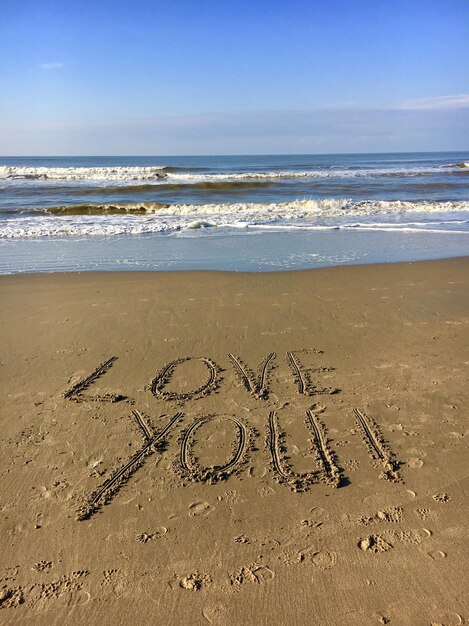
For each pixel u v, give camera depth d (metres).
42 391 3.39
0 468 2.62
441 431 2.92
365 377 3.57
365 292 5.64
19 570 2.03
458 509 2.31
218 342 4.20
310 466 2.64
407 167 34.50
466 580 1.94
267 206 12.56
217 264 7.08
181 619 1.82
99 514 2.31
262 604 1.87
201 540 2.16
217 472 2.59
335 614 1.82
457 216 11.48
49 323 4.65
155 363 3.81
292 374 3.63
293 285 5.93
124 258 7.48
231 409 3.18
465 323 4.63
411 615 1.81
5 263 7.12
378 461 2.66
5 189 16.69
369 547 2.11
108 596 1.91
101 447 2.79
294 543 2.14
